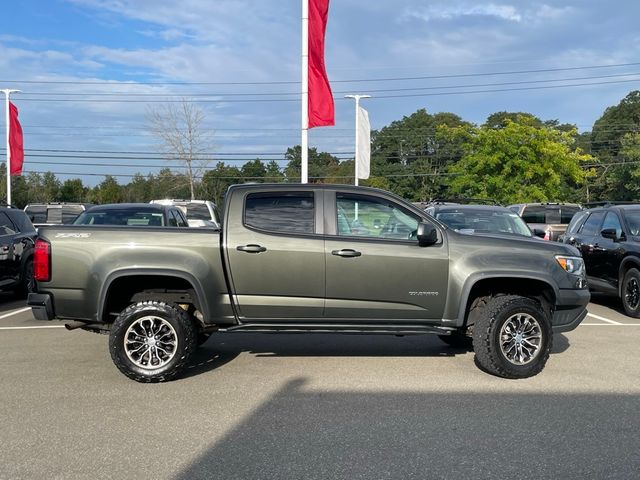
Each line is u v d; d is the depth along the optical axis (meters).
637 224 10.27
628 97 85.94
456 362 6.80
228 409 5.20
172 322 5.92
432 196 81.31
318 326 6.14
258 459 4.18
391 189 82.00
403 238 6.22
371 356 7.08
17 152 29.77
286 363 6.74
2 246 10.51
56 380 6.05
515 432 4.67
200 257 5.99
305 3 13.77
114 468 4.03
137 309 5.90
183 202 18.70
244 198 6.20
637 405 5.32
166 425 4.82
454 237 6.25
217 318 6.07
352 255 6.04
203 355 7.11
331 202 6.22
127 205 11.54
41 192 57.25
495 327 6.04
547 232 15.98
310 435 4.61
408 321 6.18
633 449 4.36
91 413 5.09
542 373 6.34
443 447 4.38
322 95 13.99
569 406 5.28
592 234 11.41
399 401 5.41
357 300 6.10
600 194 69.56
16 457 4.20
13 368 6.50
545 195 31.84
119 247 5.94
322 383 5.96
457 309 6.13
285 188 6.25
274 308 6.08
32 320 9.46
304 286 6.05
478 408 5.23
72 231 5.97
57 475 3.92
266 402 5.38
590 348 7.53
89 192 62.94
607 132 82.88
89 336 8.20
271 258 6.02
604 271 10.62
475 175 32.72
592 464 4.11
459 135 34.19
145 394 5.61
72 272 5.91
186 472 3.98
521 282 6.33
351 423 4.86
